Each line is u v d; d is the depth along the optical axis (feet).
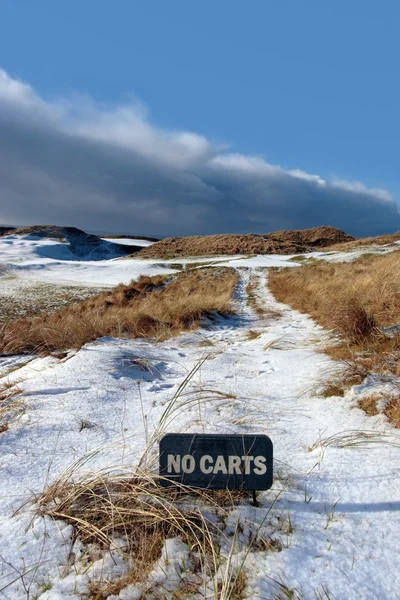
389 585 4.95
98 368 14.92
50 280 105.60
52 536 5.96
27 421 10.23
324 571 5.17
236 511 6.41
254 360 17.10
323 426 9.71
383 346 14.73
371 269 43.86
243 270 99.19
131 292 55.16
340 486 7.09
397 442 8.48
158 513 6.24
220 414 10.65
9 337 21.56
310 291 42.60
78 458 8.29
